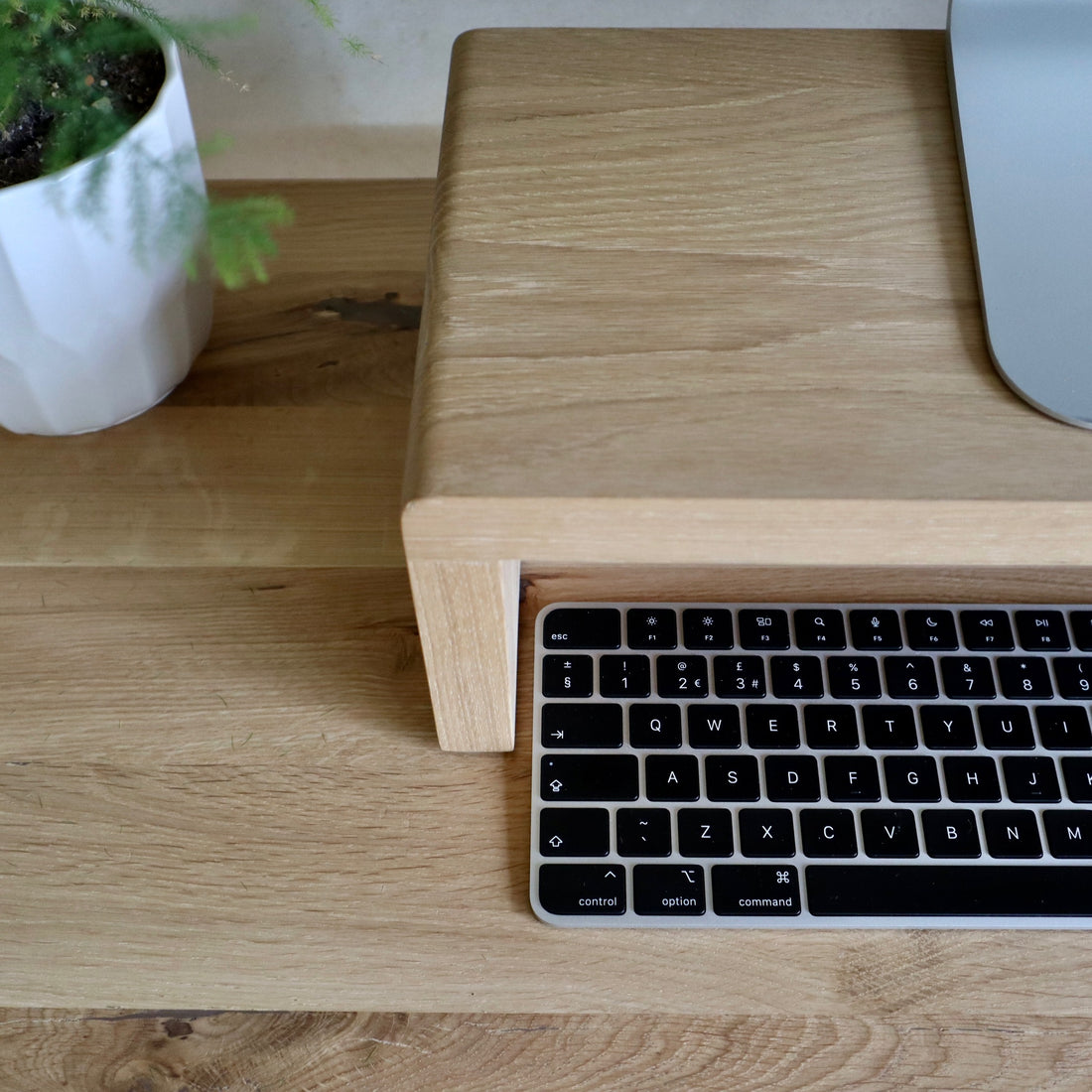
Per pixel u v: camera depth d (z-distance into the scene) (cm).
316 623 48
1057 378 35
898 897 40
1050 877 40
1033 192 40
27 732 45
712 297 37
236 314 56
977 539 33
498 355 36
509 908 41
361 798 43
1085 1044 38
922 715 43
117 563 49
